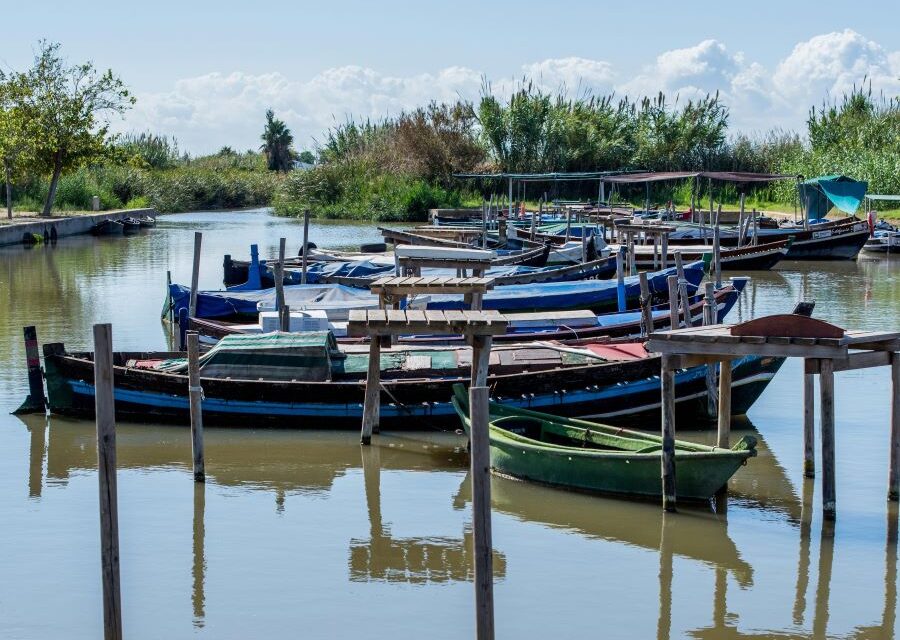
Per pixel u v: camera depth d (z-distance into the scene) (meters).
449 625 10.71
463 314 15.92
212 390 17.78
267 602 11.24
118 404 18.14
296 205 78.12
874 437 17.20
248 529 13.35
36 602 11.20
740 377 17.77
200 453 15.16
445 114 74.12
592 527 13.43
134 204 75.12
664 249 32.31
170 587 11.59
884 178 57.69
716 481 13.77
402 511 14.07
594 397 17.58
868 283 37.69
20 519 13.60
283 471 15.76
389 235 39.06
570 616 10.92
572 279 31.47
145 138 98.19
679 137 70.25
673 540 12.99
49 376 18.42
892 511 13.87
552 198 71.00
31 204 65.75
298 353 18.17
